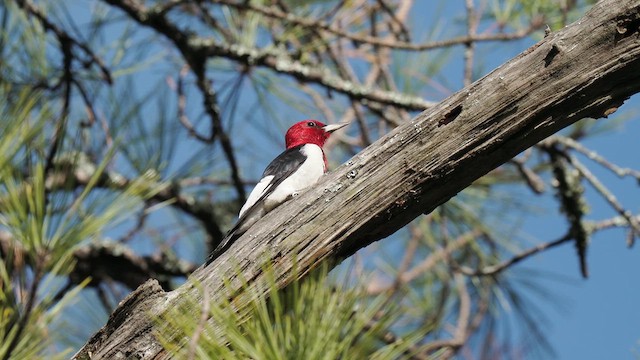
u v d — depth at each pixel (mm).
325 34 11953
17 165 6707
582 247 10867
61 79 10516
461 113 5895
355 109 11570
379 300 4930
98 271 11945
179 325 5129
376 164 6027
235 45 11375
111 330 5855
